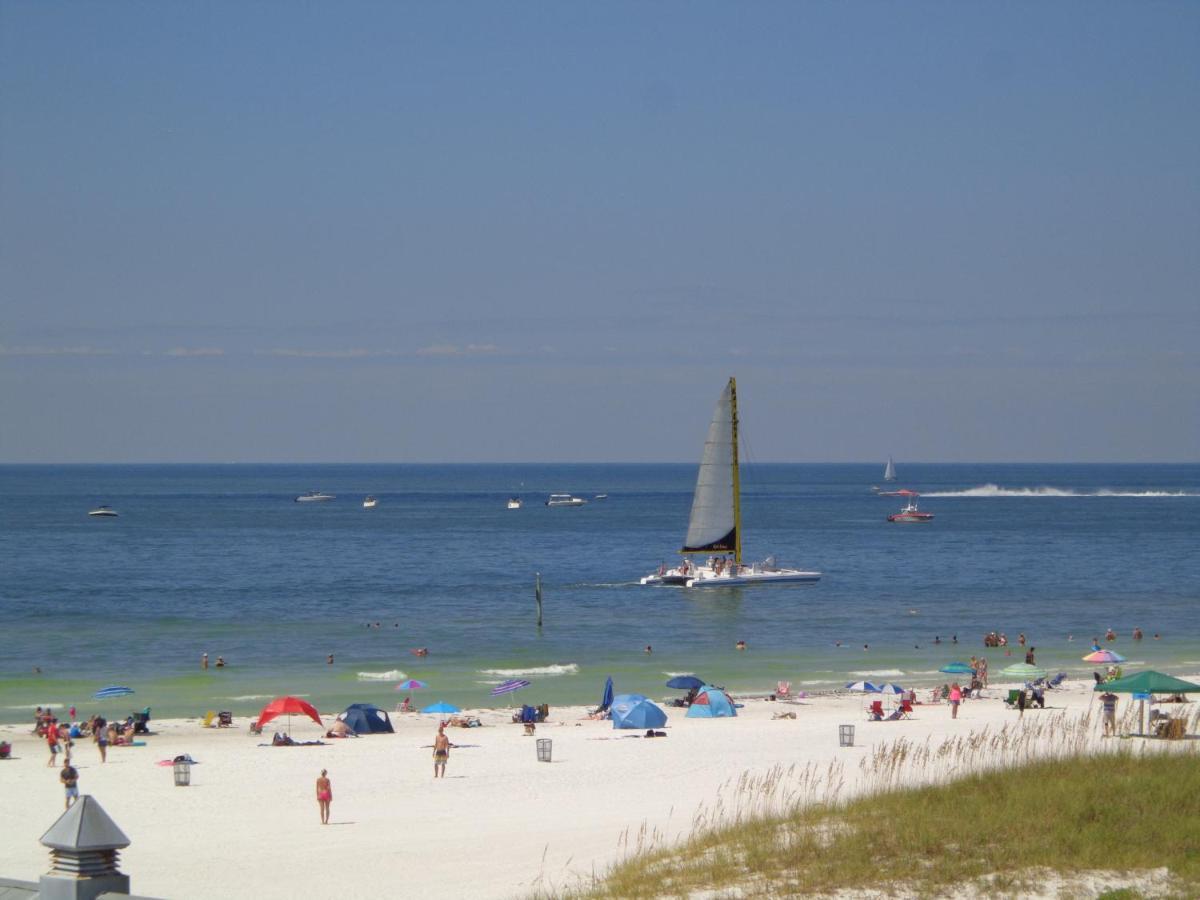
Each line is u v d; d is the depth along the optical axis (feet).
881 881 153.38
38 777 303.48
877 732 351.67
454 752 333.62
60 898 116.16
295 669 526.16
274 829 242.99
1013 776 206.39
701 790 269.64
